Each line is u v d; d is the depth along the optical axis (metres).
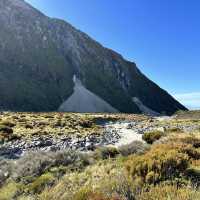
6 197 8.66
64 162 11.48
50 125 35.31
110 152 13.95
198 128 38.34
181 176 7.19
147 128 44.44
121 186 6.62
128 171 7.80
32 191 8.52
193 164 8.27
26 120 40.25
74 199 6.59
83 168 10.73
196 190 6.25
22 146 20.97
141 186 6.76
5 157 17.77
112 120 72.50
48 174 9.89
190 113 94.50
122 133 35.97
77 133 29.38
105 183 7.36
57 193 7.60
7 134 24.31
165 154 7.92
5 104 181.50
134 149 13.96
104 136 29.47
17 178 10.28
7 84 199.50
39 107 198.75
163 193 6.10
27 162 11.07
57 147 21.05
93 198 6.11
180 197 5.71
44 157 11.49
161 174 7.21
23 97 197.12
